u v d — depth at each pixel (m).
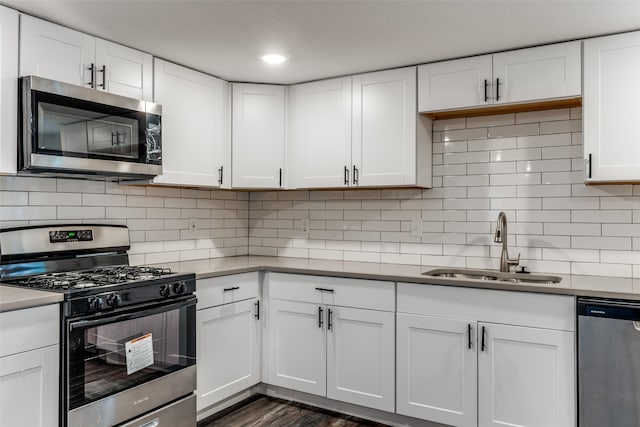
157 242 3.17
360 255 3.44
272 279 3.09
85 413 1.97
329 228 3.57
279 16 2.27
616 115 2.40
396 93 2.99
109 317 2.07
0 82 2.07
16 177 2.43
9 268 2.33
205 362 2.72
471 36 2.49
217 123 3.20
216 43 2.60
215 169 3.18
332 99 3.21
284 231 3.77
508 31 2.42
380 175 3.03
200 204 3.50
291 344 3.01
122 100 2.46
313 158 3.28
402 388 2.64
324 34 2.48
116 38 2.52
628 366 2.08
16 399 1.77
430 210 3.19
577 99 2.56
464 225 3.07
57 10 2.17
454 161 3.11
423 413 2.58
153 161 2.61
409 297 2.62
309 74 3.15
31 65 2.19
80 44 2.40
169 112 2.87
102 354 2.05
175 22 2.33
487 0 2.09
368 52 2.73
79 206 2.71
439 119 3.15
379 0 2.10
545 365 2.27
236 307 2.92
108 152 2.39
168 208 3.25
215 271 2.75
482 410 2.42
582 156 2.66
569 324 2.22
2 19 2.08
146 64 2.73
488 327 2.40
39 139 2.12
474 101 2.76
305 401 3.05
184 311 2.46
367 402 2.75
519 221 2.91
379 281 2.71
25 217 2.46
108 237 2.78
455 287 2.49
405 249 3.27
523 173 2.90
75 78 2.37
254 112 3.32
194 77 3.04
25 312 1.80
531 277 2.76
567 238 2.77
